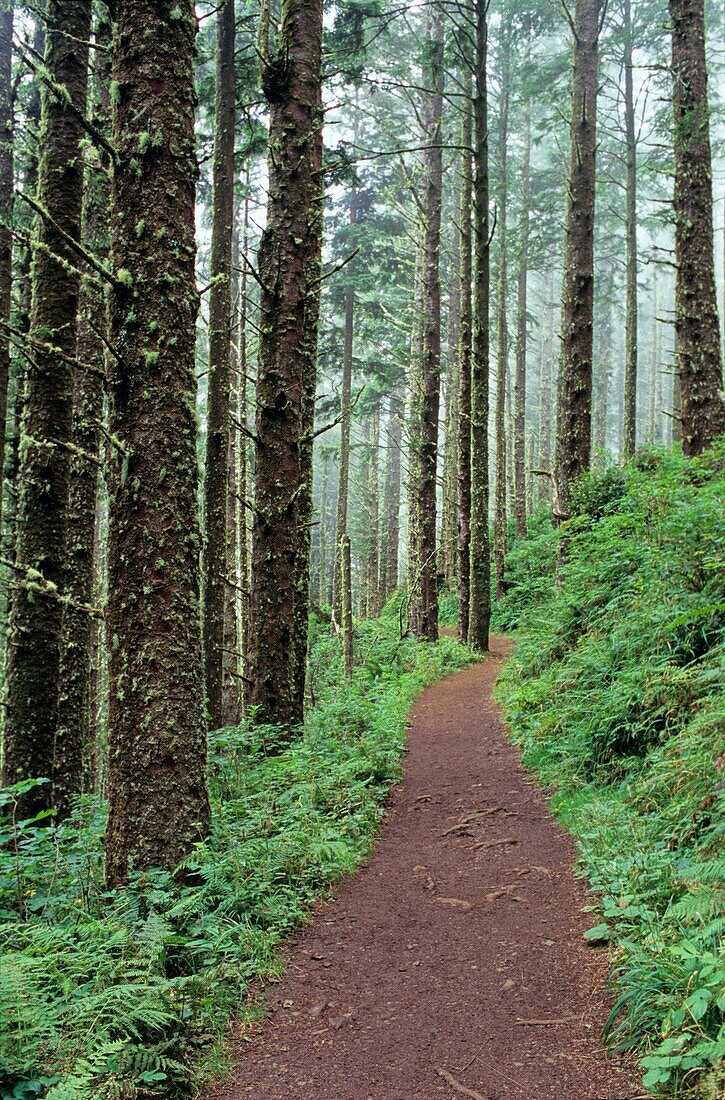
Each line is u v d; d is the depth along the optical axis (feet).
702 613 19.54
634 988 11.30
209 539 31.76
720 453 30.76
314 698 45.44
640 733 22.25
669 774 17.34
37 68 16.12
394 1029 12.09
